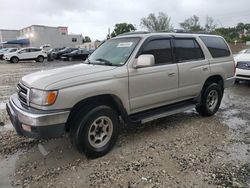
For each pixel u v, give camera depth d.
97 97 3.97
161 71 4.68
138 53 4.42
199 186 3.26
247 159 3.94
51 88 3.53
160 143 4.54
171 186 3.27
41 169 3.73
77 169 3.71
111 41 5.12
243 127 5.32
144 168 3.71
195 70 5.30
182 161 3.88
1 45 63.44
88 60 4.96
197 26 61.88
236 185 3.27
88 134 3.85
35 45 72.75
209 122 5.62
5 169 3.75
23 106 3.84
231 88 9.52
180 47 5.14
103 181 3.41
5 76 14.35
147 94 4.55
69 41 77.69
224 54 6.11
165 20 62.22
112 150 4.27
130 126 5.33
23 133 3.75
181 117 5.96
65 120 3.62
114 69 4.16
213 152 4.17
